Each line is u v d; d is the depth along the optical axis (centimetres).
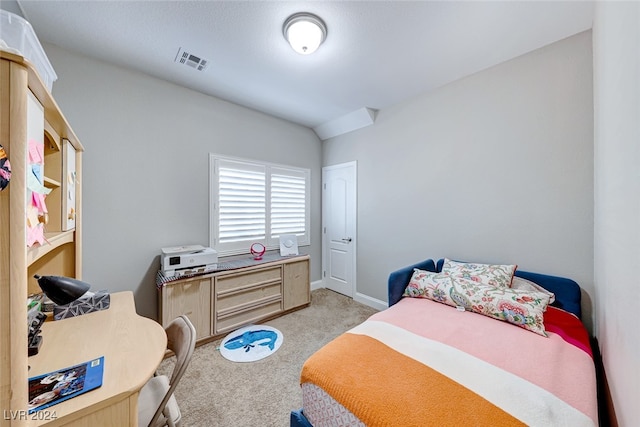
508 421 86
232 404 161
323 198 397
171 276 221
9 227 60
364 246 336
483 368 115
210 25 174
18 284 62
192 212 268
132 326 125
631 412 81
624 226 90
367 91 269
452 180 250
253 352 219
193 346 105
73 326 124
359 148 342
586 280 179
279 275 294
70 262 159
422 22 170
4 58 61
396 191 299
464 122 241
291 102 297
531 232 203
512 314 160
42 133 93
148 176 239
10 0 145
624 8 87
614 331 106
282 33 181
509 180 214
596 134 160
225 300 249
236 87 262
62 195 137
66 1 152
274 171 339
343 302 338
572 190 184
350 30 177
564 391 101
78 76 204
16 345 61
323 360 124
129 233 230
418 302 200
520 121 208
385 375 111
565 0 151
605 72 123
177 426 103
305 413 122
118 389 81
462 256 244
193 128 268
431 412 91
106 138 217
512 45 194
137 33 182
